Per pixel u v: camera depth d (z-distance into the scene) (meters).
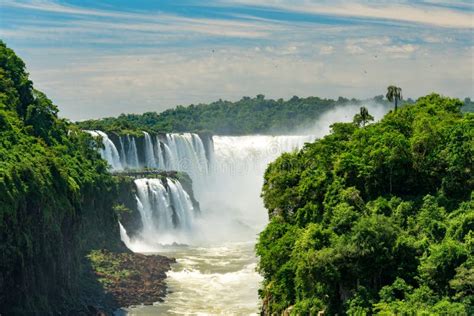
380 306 61.75
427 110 95.25
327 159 86.38
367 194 79.06
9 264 85.81
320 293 69.75
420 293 61.88
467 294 60.09
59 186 105.75
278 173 91.69
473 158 73.75
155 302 105.75
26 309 88.88
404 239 66.44
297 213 83.25
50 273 96.94
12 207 86.25
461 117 91.31
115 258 123.81
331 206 76.31
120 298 106.19
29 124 121.31
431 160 77.12
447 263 62.25
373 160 78.00
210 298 108.12
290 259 77.12
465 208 70.44
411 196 77.19
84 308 99.62
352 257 66.25
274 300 80.88
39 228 94.88
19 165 94.50
